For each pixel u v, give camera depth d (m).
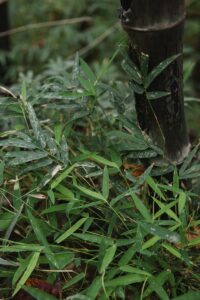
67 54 2.53
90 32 2.54
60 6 2.68
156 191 1.09
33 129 1.15
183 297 1.01
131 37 1.11
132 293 1.14
